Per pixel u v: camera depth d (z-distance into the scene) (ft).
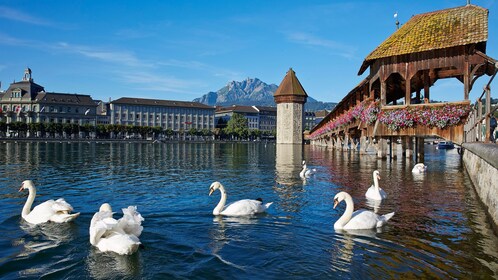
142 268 23.13
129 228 26.84
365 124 97.45
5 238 29.01
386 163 93.45
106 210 30.37
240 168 90.79
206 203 43.93
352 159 112.06
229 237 29.48
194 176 73.20
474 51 70.74
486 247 26.27
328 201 44.34
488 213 34.73
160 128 497.87
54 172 77.87
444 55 73.92
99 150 187.93
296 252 25.85
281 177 70.64
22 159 113.39
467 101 71.61
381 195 44.47
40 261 24.32
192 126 581.94
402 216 35.45
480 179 44.32
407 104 78.38
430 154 149.18
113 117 520.42
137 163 105.60
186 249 26.58
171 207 41.39
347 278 21.52
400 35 82.74
